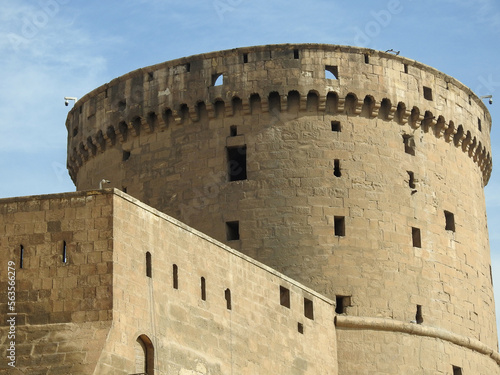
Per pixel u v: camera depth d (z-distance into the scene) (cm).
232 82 6059
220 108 6075
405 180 6128
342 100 6053
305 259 5825
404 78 6238
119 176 6247
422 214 6134
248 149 5997
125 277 4256
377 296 5853
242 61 6084
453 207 6312
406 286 5947
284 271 5816
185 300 4584
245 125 6028
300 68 6059
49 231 4250
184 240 4659
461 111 6456
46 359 4069
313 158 5978
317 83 6050
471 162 6569
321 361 5509
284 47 6078
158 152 6144
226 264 4916
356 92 6084
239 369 4844
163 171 6103
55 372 4044
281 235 5862
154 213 4494
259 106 6044
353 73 6116
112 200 4275
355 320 5750
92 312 4153
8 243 4247
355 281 5834
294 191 5925
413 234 6088
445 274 6128
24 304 4175
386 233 5972
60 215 4266
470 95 6575
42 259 4222
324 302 5662
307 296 5509
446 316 6053
